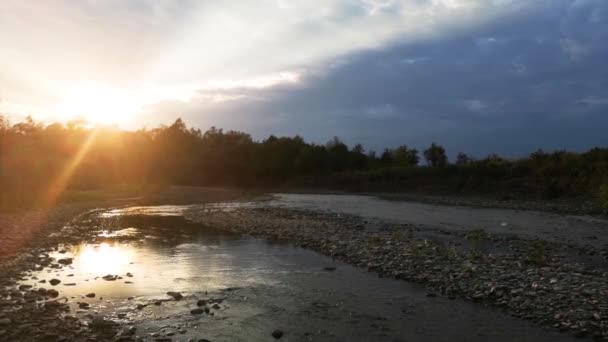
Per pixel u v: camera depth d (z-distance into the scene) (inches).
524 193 2060.8
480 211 1469.0
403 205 1733.5
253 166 3759.8
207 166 3873.0
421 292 489.4
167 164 3772.1
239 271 587.2
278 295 478.0
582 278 510.0
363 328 384.2
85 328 364.5
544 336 364.2
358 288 505.0
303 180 3444.9
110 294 469.4
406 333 372.8
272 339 358.0
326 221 1119.0
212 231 970.1
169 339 348.5
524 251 716.7
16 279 516.7
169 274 567.2
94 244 789.2
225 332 370.0
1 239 784.3
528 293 453.7
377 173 3046.3
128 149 3563.0
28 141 2385.6
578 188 1850.4
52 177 2043.6
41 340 334.6
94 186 2306.8
